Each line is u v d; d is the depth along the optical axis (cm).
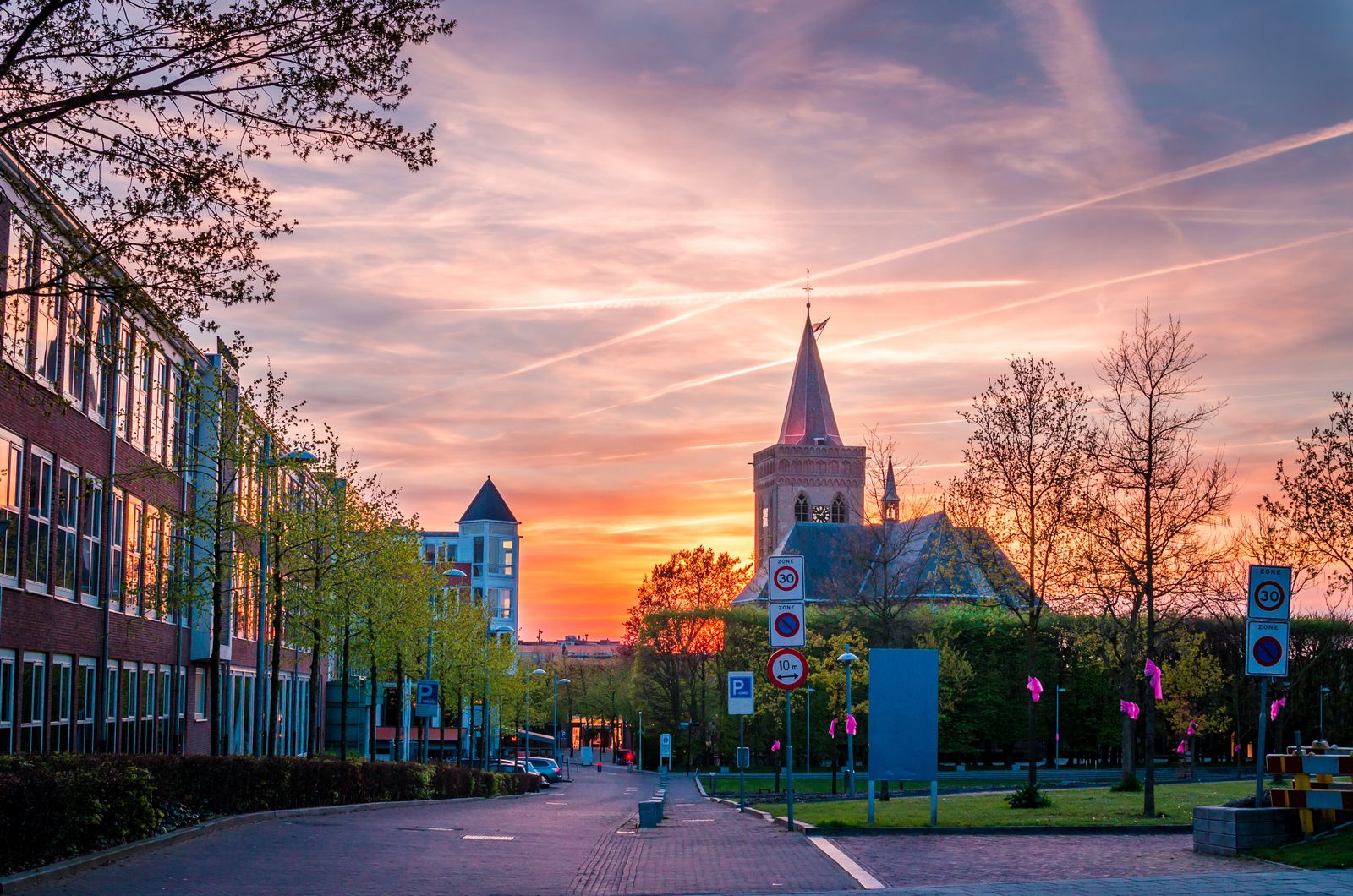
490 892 1438
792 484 16450
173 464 3453
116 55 1346
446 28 1390
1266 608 1739
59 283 1425
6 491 2581
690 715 10450
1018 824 2467
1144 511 3038
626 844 2308
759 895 1368
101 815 1627
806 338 17188
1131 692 4153
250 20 1333
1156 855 1731
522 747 15700
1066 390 3297
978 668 8506
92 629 3191
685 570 11306
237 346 2906
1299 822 1666
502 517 14775
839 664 5822
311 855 1792
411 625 4825
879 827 2366
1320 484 2673
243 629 4769
